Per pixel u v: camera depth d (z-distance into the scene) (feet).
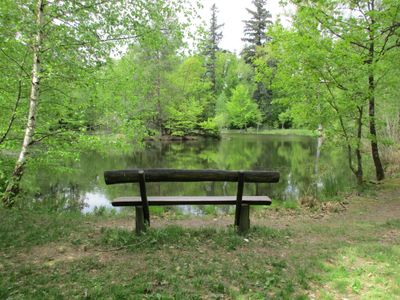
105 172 13.89
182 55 25.03
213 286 9.98
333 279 10.94
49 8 19.35
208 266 11.48
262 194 33.35
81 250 13.11
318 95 31.83
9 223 16.25
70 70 19.52
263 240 14.85
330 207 24.82
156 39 22.48
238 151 75.36
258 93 164.04
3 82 20.26
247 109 156.46
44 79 19.92
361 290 10.25
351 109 30.12
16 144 22.77
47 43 18.35
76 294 9.37
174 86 98.43
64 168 26.08
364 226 18.61
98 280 10.26
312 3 30.30
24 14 18.69
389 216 21.45
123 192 34.68
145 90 30.37
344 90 29.99
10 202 21.22
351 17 29.22
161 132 101.71
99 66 20.93
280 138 120.06
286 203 27.48
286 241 15.06
